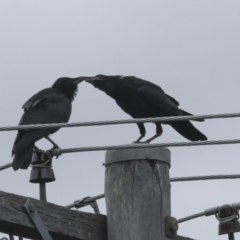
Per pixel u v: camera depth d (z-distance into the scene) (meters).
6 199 6.82
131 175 7.95
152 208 7.88
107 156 8.15
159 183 8.00
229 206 9.14
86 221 7.74
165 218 7.95
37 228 7.00
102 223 7.96
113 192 7.97
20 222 6.87
